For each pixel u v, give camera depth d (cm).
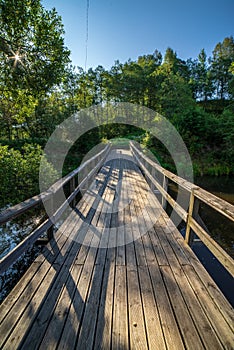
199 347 107
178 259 191
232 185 787
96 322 122
